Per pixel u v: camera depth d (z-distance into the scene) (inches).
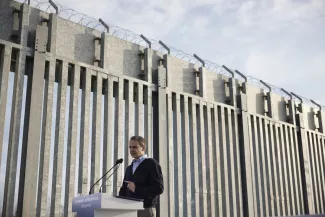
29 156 371.2
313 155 725.9
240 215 550.6
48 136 387.9
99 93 440.5
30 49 400.8
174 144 503.5
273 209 602.2
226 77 608.1
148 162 192.2
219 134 569.9
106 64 458.3
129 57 490.9
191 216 498.9
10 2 407.5
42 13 428.5
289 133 686.5
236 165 569.9
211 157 537.3
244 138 586.9
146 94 489.4
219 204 527.2
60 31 432.8
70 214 386.6
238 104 609.6
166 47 538.3
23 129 387.5
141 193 184.9
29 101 393.4
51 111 396.5
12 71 410.9
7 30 398.9
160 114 486.9
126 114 461.7
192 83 555.2
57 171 386.9
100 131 430.6
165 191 464.8
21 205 366.0
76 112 415.5
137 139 196.2
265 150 628.4
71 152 401.7
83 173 404.2
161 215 451.5
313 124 755.4
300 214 657.6
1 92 371.9
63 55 429.4
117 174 430.6
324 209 710.5
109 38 471.5
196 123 541.3
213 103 564.1
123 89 470.3
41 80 394.9
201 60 578.9
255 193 576.1
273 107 672.4
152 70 509.0
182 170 503.2
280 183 632.4
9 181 356.8
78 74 427.8
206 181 528.1
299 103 733.9
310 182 692.7
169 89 513.7
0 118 366.9
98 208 146.9
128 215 155.5
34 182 370.3
